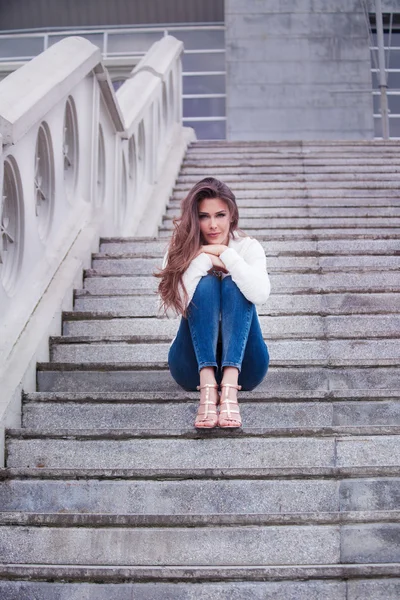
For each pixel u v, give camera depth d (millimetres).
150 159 6867
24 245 3553
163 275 2846
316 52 12867
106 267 4395
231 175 7512
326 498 2566
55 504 2623
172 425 2961
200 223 2955
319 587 2227
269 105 12781
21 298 3488
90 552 2436
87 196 4805
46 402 3027
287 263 4336
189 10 13562
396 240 4625
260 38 12930
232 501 2586
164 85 7879
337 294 3852
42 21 13781
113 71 11734
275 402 2939
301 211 6277
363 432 2744
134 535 2436
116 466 2787
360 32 12883
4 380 3041
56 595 2260
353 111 12727
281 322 3641
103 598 2250
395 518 2404
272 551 2404
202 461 2760
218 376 2900
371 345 3432
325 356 3424
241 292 2834
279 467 2596
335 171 7371
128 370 3246
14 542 2459
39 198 4047
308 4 12938
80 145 4730
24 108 3400
